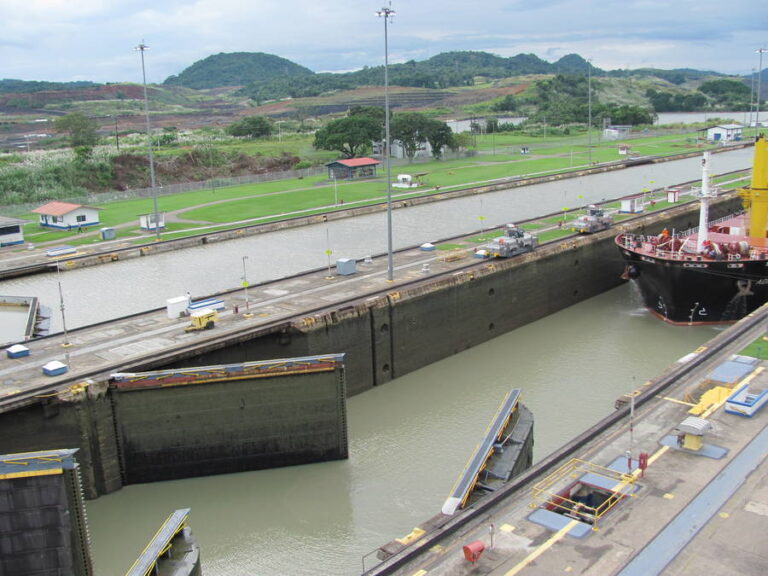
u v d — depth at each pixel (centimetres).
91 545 4469
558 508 3544
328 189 16688
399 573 3111
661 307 8200
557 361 7100
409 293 7088
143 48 11362
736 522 3350
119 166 19350
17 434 4859
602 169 19200
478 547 3122
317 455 5297
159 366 5500
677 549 3177
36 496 3347
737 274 7550
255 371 5144
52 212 13000
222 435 5203
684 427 3969
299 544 4388
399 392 6644
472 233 10306
